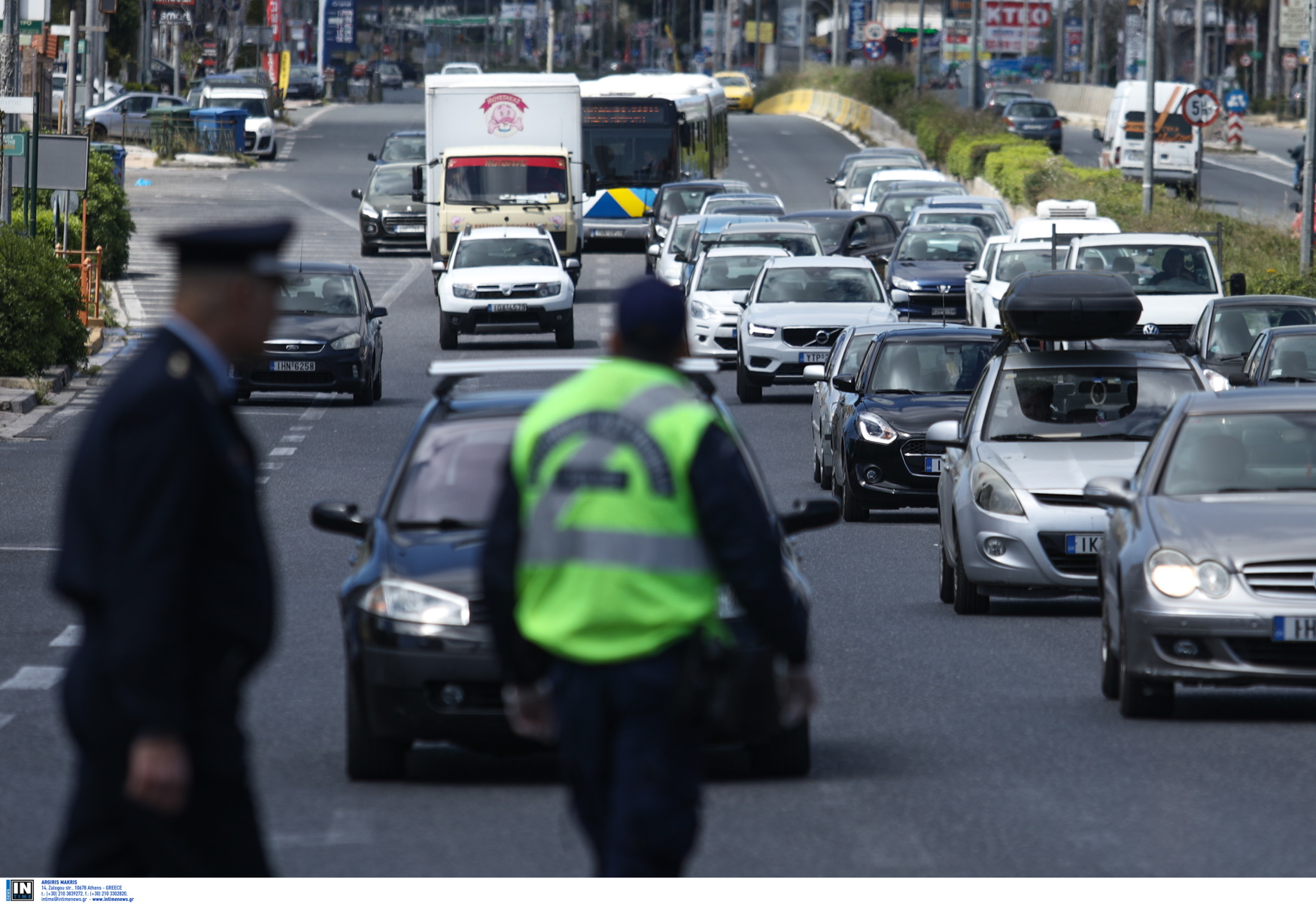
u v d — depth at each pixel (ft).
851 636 132.87
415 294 463.83
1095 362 155.84
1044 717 104.42
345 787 88.12
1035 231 376.27
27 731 99.25
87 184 329.52
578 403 53.42
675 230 439.63
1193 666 101.40
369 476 216.54
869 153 652.07
